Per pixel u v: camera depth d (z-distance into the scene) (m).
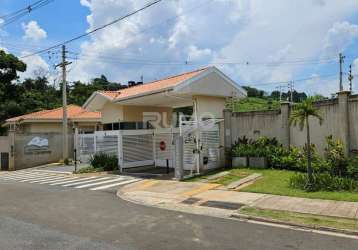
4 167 27.70
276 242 6.87
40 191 14.35
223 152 17.91
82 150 26.84
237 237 7.25
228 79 19.89
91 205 11.09
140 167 20.94
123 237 7.39
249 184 13.26
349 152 13.66
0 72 42.50
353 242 6.79
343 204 9.52
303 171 14.56
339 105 13.96
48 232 7.90
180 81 17.73
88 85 61.34
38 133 27.95
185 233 7.62
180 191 13.00
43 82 62.53
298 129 15.63
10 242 7.20
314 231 7.60
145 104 22.75
